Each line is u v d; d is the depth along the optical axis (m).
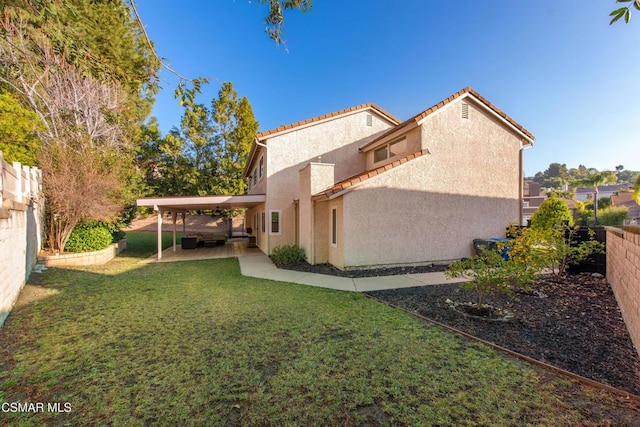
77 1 7.12
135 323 5.38
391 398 3.13
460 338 4.68
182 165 27.03
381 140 13.98
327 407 2.99
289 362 3.90
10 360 3.99
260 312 6.00
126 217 16.95
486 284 5.91
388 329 5.05
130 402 3.07
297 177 15.15
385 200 10.99
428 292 7.65
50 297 7.14
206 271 10.87
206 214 28.09
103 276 9.84
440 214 11.84
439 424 2.74
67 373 3.65
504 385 3.35
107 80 5.61
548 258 8.16
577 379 3.44
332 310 6.12
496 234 12.80
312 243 11.97
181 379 3.50
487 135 12.81
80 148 15.16
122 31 10.82
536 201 51.69
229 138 28.89
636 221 21.78
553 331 4.96
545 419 2.78
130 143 21.88
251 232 22.41
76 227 12.91
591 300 6.70
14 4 4.89
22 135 12.03
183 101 4.88
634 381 3.45
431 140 11.84
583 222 29.14
